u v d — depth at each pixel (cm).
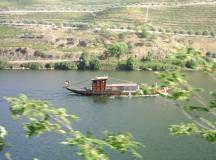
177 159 5369
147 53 15425
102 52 15512
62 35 17138
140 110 8338
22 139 5791
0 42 16588
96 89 9769
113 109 8456
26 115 1342
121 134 1516
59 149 5453
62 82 11369
